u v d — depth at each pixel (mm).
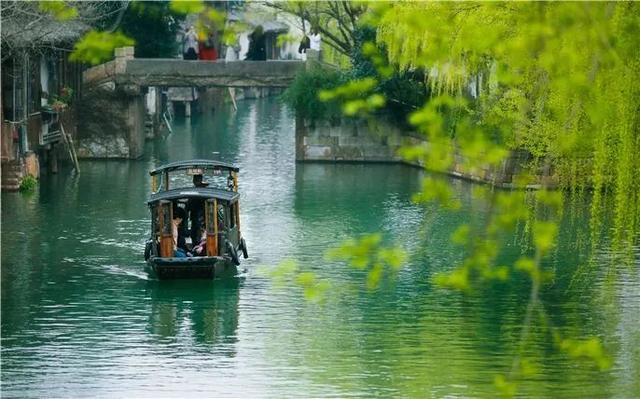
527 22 23656
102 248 73312
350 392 44719
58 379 47188
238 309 58781
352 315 57031
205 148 127812
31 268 67750
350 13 109250
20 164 94125
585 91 25844
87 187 97625
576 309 56969
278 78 113875
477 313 56938
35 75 100688
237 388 45688
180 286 63688
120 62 114688
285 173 108000
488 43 23969
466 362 48594
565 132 33250
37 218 83000
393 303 59344
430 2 31969
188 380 46906
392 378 46562
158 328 55375
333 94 22641
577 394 43562
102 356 50625
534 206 49062
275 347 51906
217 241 66312
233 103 179500
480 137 22266
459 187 94188
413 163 111750
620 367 47188
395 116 113125
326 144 114312
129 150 116062
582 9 23188
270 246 74062
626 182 36062
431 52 24250
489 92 49969
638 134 35188
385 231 78812
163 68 114688
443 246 73562
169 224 66000
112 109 115375
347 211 87188
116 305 59781
